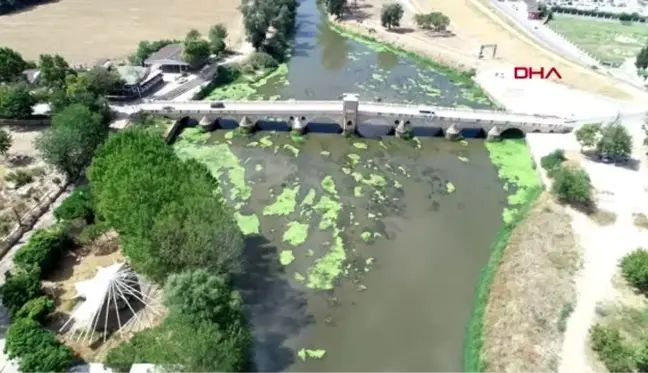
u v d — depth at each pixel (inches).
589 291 3134.8
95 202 3380.9
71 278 3095.5
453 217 3941.9
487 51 6909.5
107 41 7017.7
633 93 5605.3
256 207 3983.8
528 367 2667.3
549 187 4148.6
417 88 6063.0
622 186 4104.3
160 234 2677.2
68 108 4200.3
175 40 6865.2
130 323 2795.3
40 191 3878.0
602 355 2677.2
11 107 4594.0
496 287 3211.1
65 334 2736.2
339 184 4306.1
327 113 4972.9
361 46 7362.2
